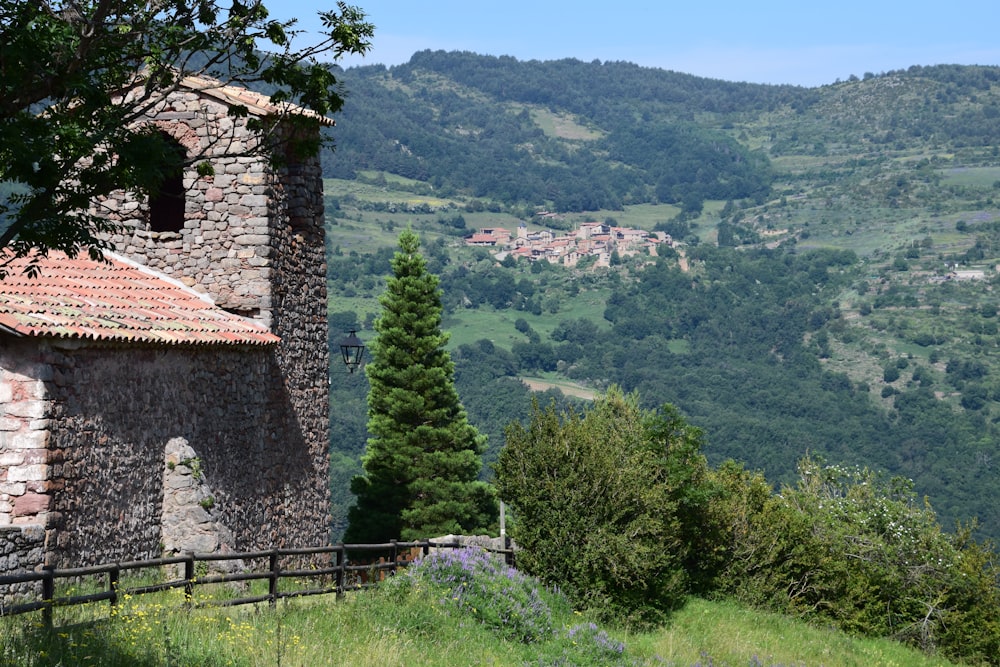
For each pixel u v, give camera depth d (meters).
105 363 16.94
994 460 169.38
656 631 21.02
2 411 15.68
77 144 11.67
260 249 22.30
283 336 22.92
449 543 21.11
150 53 12.91
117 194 22.36
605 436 22.45
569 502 20.92
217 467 19.91
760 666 19.73
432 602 16.77
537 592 19.23
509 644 16.50
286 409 22.91
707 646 20.39
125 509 17.25
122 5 12.52
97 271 20.55
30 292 17.47
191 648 12.20
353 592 16.95
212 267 22.39
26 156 10.95
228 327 20.67
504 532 24.19
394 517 39.78
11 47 11.26
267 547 21.70
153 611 13.25
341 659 13.05
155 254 22.48
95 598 12.63
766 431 173.12
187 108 22.31
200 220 22.45
